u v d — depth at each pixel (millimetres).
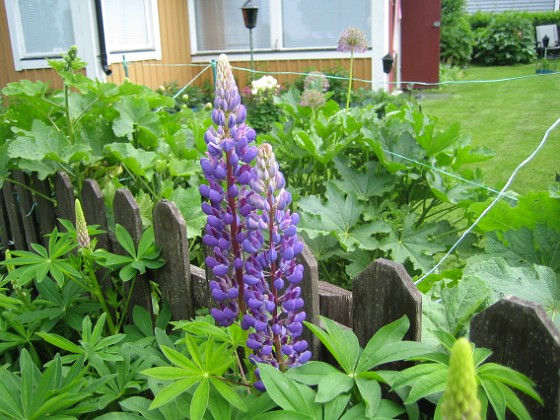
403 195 3219
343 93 9148
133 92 2932
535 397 1032
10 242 3326
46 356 2168
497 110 10820
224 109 1314
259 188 1212
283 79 10344
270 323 1279
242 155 1316
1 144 2963
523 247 1935
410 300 1352
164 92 9195
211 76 10703
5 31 9117
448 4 18109
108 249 2316
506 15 19938
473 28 21375
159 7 9672
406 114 3625
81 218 1901
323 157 3018
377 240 2963
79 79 2818
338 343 1245
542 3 24891
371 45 9695
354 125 3127
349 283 3068
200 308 1990
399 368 1393
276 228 1242
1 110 4590
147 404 1367
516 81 14875
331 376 1177
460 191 2904
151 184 3053
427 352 1172
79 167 2826
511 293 1534
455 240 2979
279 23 10180
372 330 1446
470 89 13758
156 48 9570
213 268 1347
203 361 1274
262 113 8008
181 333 1904
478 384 1084
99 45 8273
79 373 1463
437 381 1058
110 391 1563
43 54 8859
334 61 9984
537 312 1121
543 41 18547
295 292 1260
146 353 1600
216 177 1307
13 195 3100
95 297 2217
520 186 6227
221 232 1341
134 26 9172
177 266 1977
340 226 2750
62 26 8516
